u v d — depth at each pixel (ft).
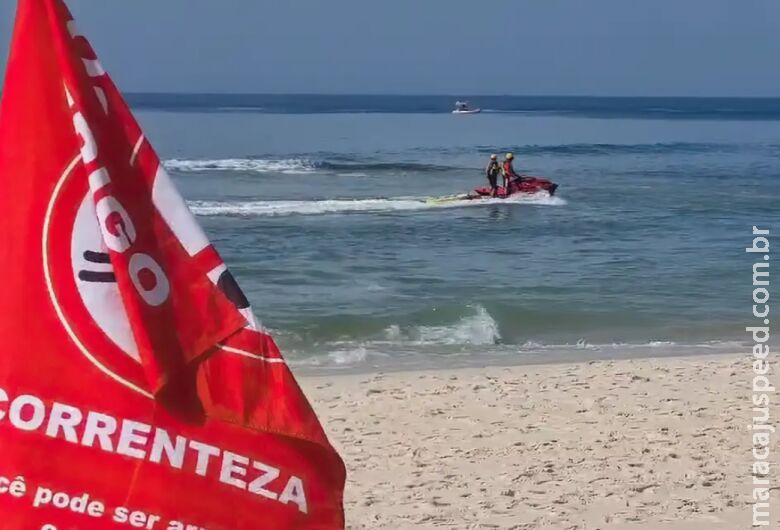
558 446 30.78
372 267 69.77
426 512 25.02
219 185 122.83
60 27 7.75
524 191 108.78
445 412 34.78
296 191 118.32
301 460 8.33
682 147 227.61
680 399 36.70
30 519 7.59
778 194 123.75
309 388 38.37
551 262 73.10
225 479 8.07
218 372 8.09
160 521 7.86
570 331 52.29
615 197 118.21
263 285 62.59
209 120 350.64
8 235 7.68
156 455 7.88
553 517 24.71
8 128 7.69
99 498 7.73
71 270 7.73
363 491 26.53
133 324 7.72
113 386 7.78
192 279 8.02
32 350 7.66
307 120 372.38
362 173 142.20
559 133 295.28
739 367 42.68
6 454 7.57
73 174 7.75
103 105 7.88
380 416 34.24
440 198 107.45
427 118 426.51
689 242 84.07
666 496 26.27
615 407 35.53
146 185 7.96
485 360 45.34
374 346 48.01
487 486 27.07
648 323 54.19
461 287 62.80
